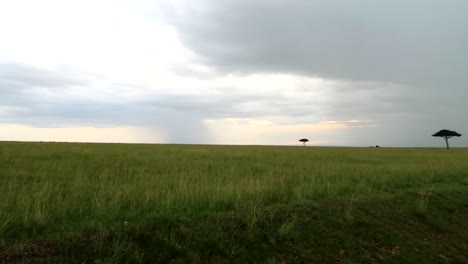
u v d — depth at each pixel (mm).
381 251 6191
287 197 8859
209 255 5121
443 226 8008
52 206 6371
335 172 13734
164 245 5109
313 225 6758
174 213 6844
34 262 4180
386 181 12320
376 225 7277
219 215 6672
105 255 4590
